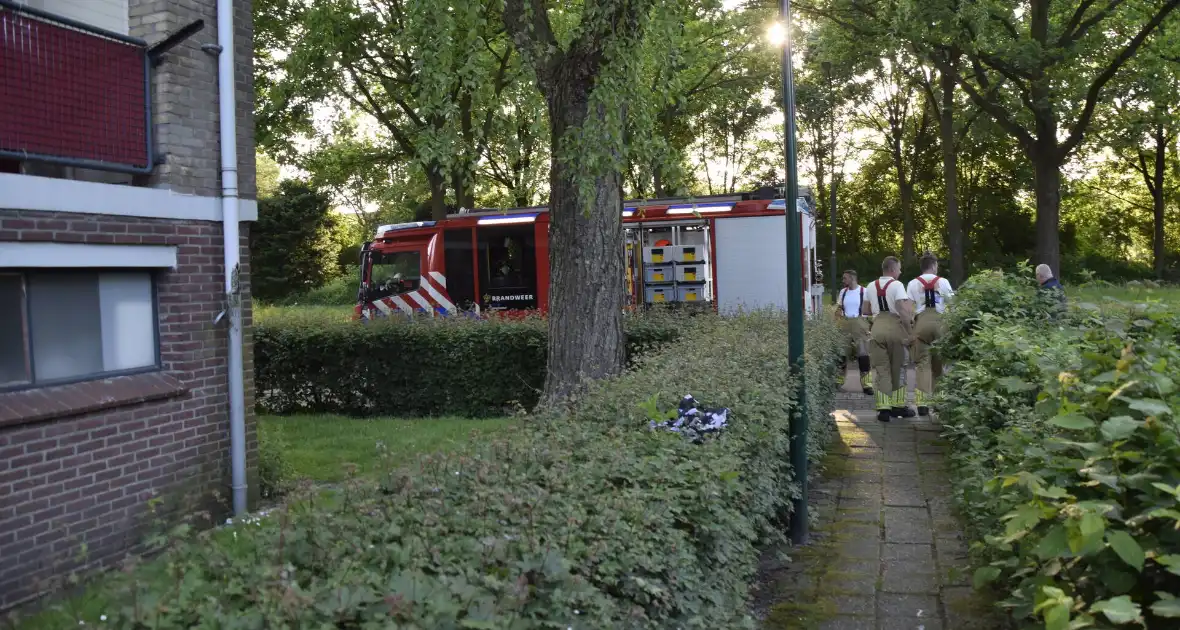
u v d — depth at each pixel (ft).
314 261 155.94
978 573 11.97
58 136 20.94
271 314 47.55
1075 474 10.62
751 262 58.75
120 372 22.30
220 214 24.95
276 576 8.00
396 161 92.94
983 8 69.72
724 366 21.02
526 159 30.96
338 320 45.62
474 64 27.89
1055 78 76.28
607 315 30.01
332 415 42.68
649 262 59.52
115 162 22.25
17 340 19.95
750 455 16.92
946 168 110.01
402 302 64.23
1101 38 78.13
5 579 18.80
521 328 42.09
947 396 26.35
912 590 17.74
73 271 21.27
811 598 17.47
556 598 8.60
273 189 176.04
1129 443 10.11
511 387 42.11
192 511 23.00
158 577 8.46
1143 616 9.08
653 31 28.19
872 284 37.60
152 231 22.81
